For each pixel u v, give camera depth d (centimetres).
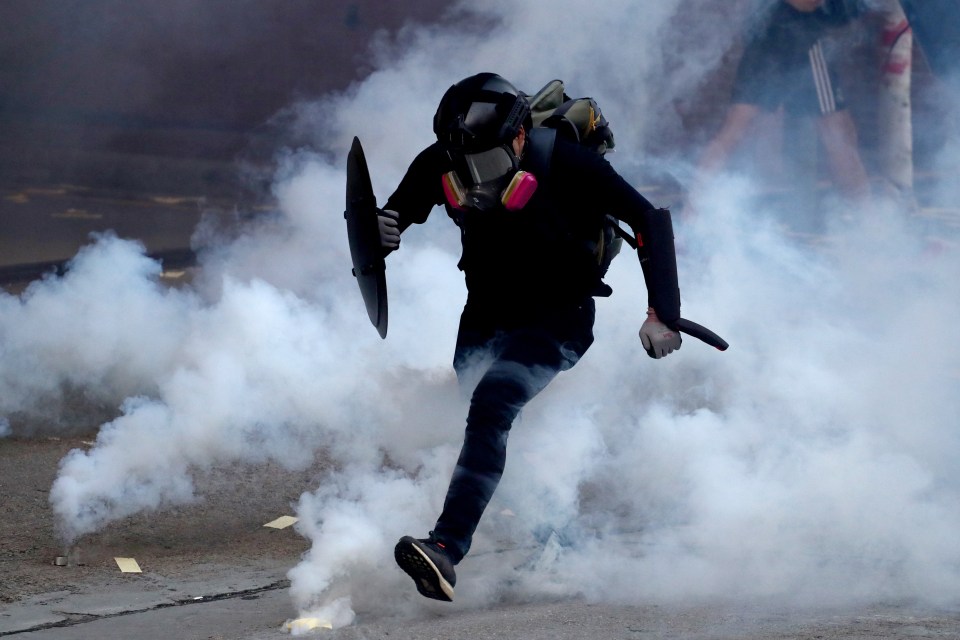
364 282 1045
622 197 934
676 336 940
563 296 976
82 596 1054
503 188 923
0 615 996
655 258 934
